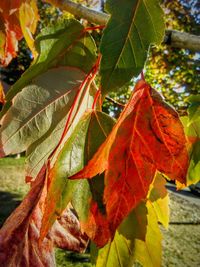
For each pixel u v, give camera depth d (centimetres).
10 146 15
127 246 19
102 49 12
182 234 192
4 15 23
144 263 19
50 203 15
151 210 19
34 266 14
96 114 16
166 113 13
